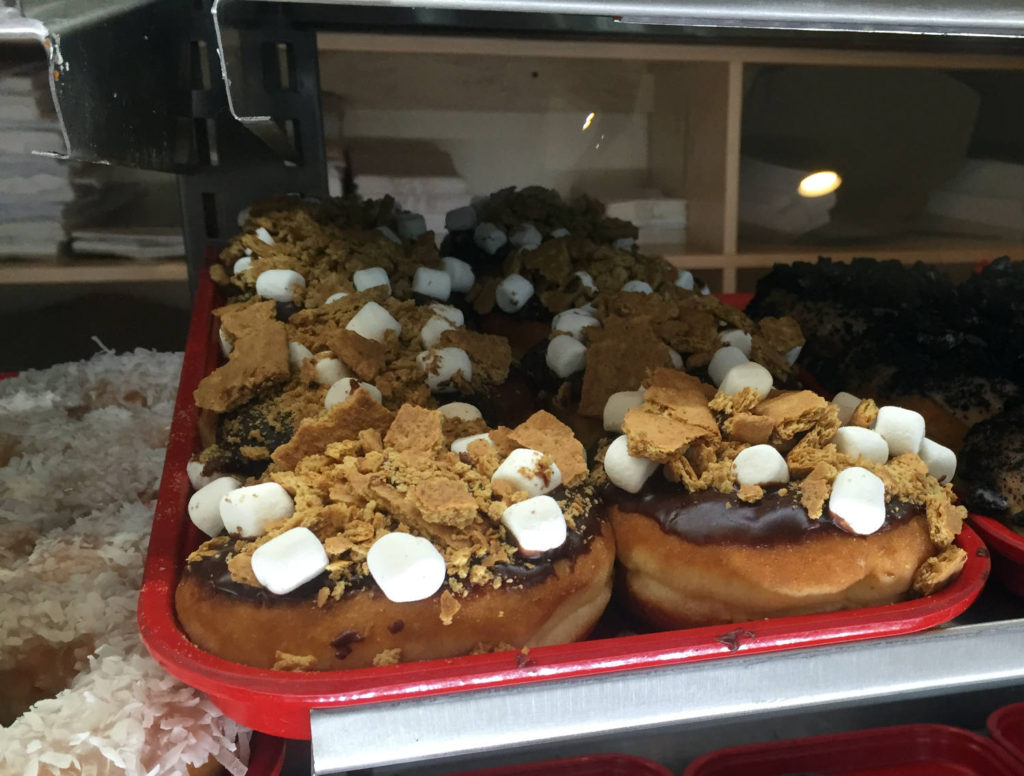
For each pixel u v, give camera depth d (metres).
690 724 0.22
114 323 0.47
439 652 0.17
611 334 0.25
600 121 0.50
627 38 0.41
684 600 0.19
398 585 0.16
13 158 0.44
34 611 0.21
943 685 0.18
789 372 0.26
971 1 0.16
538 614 0.17
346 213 0.34
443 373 0.24
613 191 0.51
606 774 0.20
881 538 0.19
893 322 0.32
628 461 0.20
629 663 0.17
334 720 0.16
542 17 0.37
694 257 0.49
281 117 0.37
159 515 0.21
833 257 0.48
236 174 0.38
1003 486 0.25
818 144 0.52
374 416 0.21
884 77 0.50
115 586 0.22
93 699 0.18
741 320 0.28
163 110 0.25
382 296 0.27
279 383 0.24
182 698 0.18
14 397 0.32
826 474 0.19
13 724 0.18
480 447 0.20
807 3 0.15
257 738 0.19
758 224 0.53
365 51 0.44
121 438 0.30
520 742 0.16
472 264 0.35
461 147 0.49
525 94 0.48
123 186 0.46
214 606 0.17
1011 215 0.48
